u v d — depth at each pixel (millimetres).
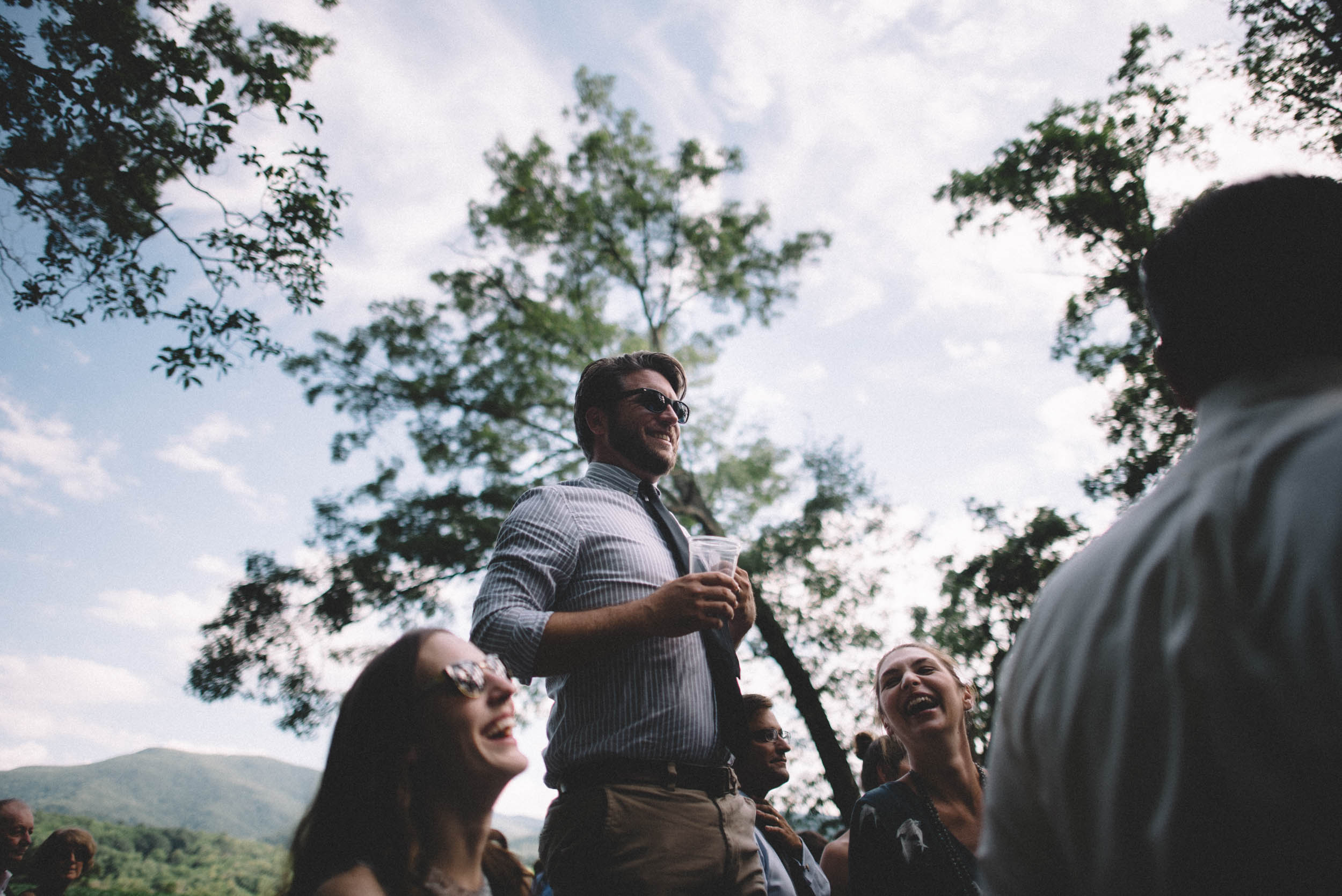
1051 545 14406
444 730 1277
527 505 2113
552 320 17359
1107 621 724
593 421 2436
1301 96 10414
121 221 7281
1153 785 633
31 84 6625
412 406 16656
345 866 1203
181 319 7234
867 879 2246
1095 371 12805
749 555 16594
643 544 2090
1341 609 542
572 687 1907
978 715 12234
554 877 1790
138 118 6934
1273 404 725
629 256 18781
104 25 6555
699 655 1960
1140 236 12469
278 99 7160
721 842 1790
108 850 67625
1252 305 781
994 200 13445
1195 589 652
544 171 18188
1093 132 12531
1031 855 762
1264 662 583
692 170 18516
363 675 1372
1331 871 548
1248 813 578
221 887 56781
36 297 7387
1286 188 833
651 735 1812
